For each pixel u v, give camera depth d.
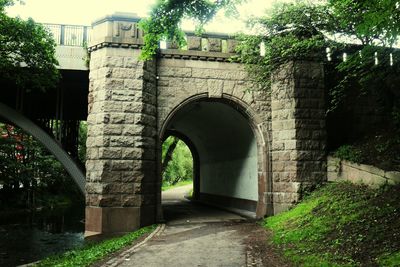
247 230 11.45
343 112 14.22
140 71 13.16
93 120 13.05
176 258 7.91
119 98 12.94
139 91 13.07
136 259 7.88
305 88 13.64
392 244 6.50
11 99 21.08
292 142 13.46
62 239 15.94
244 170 17.97
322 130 13.62
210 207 21.05
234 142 18.97
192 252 8.49
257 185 16.25
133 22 13.34
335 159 12.97
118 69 13.05
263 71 13.52
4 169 26.95
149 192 13.20
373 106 14.45
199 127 21.77
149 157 13.29
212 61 14.43
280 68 13.78
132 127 12.89
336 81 13.90
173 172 49.94
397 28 7.46
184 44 8.79
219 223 13.56
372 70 11.35
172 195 32.41
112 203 12.51
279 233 9.84
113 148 12.70
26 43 15.18
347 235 7.71
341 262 6.38
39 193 31.52
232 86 14.46
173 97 14.00
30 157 29.61
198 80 14.23
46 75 16.27
